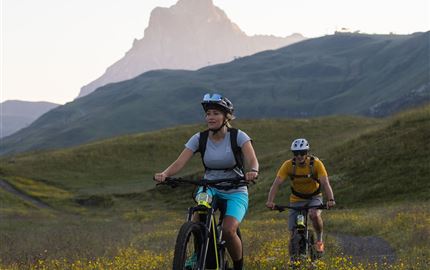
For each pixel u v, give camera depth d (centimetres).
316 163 968
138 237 2130
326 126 8950
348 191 3722
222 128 635
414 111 5034
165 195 6206
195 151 647
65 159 8556
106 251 1447
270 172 5384
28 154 10094
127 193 6500
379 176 3800
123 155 8719
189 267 563
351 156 4397
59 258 1290
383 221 2238
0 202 6100
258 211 3953
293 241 938
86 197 6481
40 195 6712
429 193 3306
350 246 1562
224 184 629
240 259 645
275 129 8988
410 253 1312
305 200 994
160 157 8669
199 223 571
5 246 1856
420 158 3841
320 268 885
